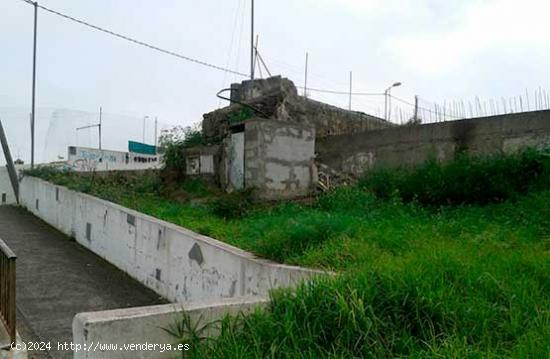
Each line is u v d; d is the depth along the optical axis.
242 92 12.62
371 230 4.67
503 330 2.52
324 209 6.97
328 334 2.48
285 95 11.22
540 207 5.23
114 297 5.77
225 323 2.56
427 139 8.36
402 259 3.46
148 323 2.39
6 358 3.34
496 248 3.98
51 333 4.43
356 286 2.78
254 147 8.34
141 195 9.52
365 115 13.29
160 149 12.66
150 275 6.26
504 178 6.20
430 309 2.63
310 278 3.06
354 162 9.69
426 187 6.69
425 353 2.26
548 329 2.36
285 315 2.54
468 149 7.71
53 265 7.20
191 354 2.43
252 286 4.20
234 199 7.50
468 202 6.34
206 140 11.24
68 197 9.77
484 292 2.90
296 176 8.75
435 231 4.80
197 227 5.81
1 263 3.82
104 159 18.64
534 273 3.28
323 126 11.88
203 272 5.07
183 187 10.15
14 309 3.50
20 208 13.50
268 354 2.33
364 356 2.37
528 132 6.96
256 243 4.74
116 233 7.39
